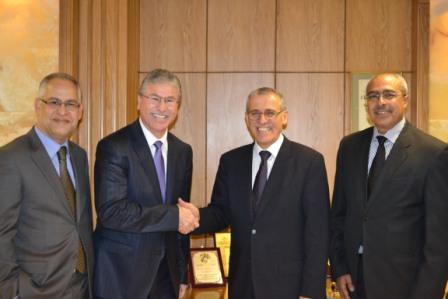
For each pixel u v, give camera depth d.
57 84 1.93
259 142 2.15
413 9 3.23
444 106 3.10
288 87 3.31
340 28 3.29
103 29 2.91
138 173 1.92
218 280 2.75
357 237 2.10
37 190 1.82
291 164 2.12
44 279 1.80
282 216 2.07
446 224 1.92
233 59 3.31
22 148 1.85
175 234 2.05
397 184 2.03
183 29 3.32
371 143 2.22
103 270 1.93
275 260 2.05
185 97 3.34
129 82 3.01
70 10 2.80
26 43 2.77
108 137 1.98
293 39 3.31
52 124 1.92
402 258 2.00
